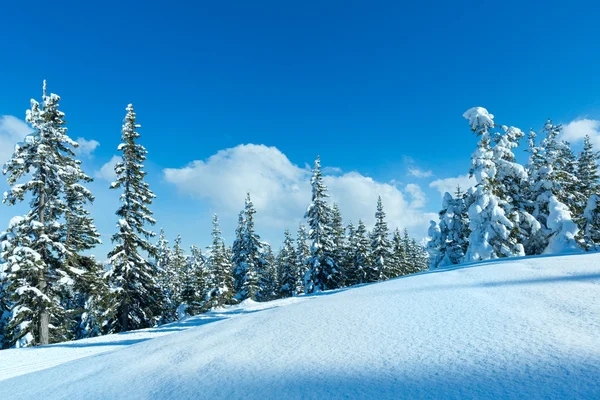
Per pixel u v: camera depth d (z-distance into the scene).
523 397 2.26
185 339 6.54
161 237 44.41
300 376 3.25
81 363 6.38
